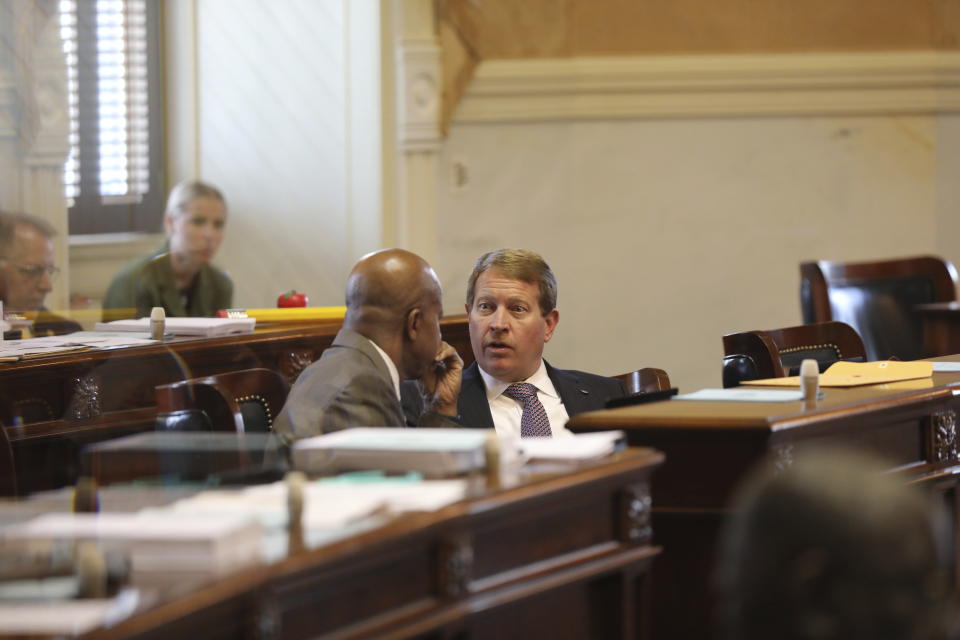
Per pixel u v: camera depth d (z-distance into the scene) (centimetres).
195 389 685
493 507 462
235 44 1647
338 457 510
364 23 1602
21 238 1118
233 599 372
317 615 407
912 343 1297
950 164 1669
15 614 348
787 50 1647
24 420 872
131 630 339
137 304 1359
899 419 694
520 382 798
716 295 1672
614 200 1648
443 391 731
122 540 385
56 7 1405
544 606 502
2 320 988
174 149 1648
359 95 1612
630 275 1659
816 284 1245
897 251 1678
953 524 741
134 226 1603
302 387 648
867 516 259
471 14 1592
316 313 1159
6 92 1366
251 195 1658
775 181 1664
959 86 1655
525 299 788
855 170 1666
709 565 621
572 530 514
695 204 1658
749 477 606
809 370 666
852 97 1656
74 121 1540
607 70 1625
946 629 259
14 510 451
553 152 1633
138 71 1614
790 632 262
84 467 491
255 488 471
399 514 443
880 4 1648
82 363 904
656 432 620
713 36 1641
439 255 1617
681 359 1675
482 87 1611
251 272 1666
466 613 455
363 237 1620
